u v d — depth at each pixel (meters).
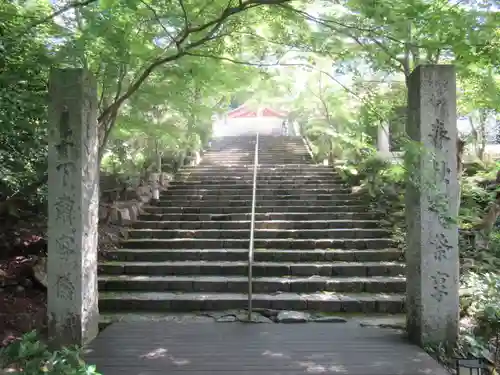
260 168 10.76
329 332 4.41
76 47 3.91
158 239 6.93
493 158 8.79
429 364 3.60
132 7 3.47
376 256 6.23
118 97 4.84
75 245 3.95
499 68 4.54
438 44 3.87
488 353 3.91
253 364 3.61
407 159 3.97
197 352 3.87
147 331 4.43
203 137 7.68
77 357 2.72
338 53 5.07
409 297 4.20
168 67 4.68
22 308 4.62
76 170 3.94
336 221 7.32
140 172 9.03
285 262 6.18
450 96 3.91
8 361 2.71
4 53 3.62
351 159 9.16
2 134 3.99
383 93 6.15
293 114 9.69
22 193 5.15
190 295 5.37
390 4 3.69
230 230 7.09
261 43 5.11
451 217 3.86
